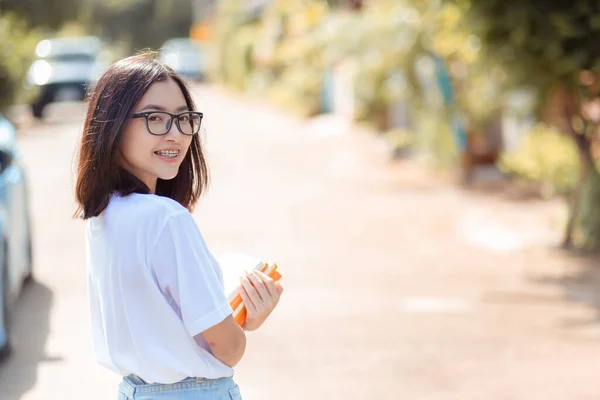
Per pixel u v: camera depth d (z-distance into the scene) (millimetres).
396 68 20312
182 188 3838
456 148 20078
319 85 37469
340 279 12047
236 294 3531
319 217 16578
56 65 35250
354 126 30234
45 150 25859
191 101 3586
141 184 3461
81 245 13852
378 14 20453
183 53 72688
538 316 10180
